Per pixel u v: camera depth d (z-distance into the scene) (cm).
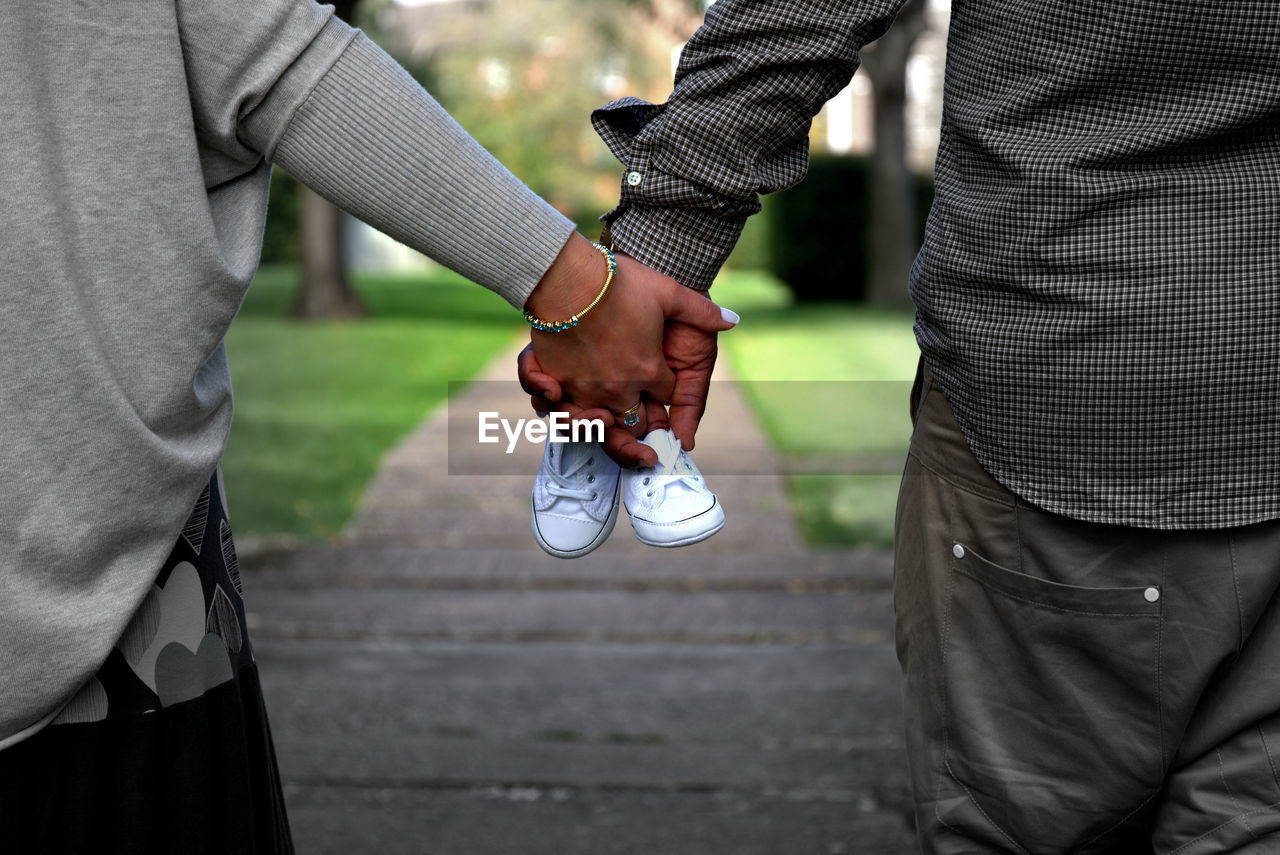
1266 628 147
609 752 380
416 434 894
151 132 122
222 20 126
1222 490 142
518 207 143
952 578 160
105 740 129
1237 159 140
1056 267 143
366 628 497
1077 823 155
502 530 640
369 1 2773
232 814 137
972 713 158
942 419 160
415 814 339
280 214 2789
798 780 361
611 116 180
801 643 480
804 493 680
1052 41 142
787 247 2058
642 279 168
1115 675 150
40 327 120
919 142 3462
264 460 799
